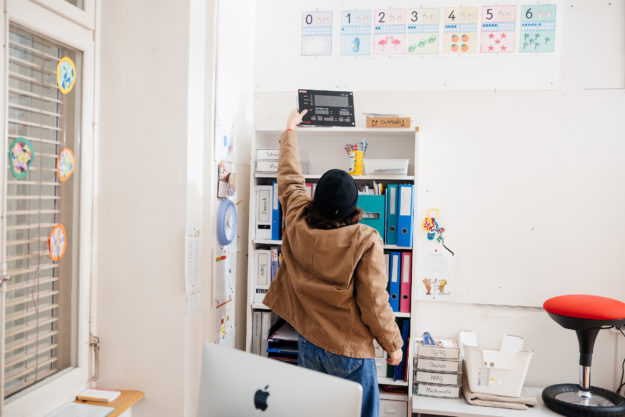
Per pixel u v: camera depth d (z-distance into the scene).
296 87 3.01
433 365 2.59
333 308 1.99
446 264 2.85
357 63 2.96
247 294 2.73
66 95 2.05
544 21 2.78
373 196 2.57
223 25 2.50
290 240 2.08
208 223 2.41
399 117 2.60
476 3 2.84
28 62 1.82
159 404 2.25
